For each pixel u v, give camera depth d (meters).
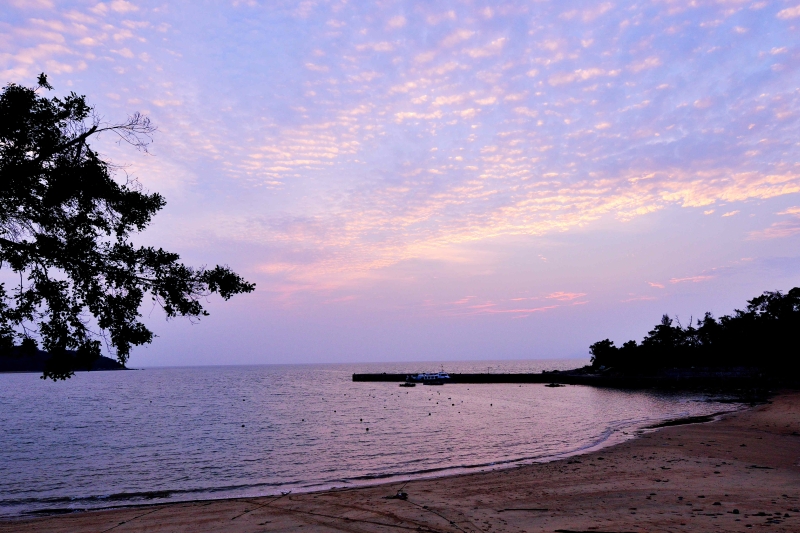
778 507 14.19
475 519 14.37
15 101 8.77
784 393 78.25
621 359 128.88
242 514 16.27
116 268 9.79
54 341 9.17
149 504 20.06
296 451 34.12
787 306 108.88
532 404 71.88
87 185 9.40
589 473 21.67
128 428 49.91
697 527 12.29
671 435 33.78
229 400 89.69
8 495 22.73
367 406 72.50
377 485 21.45
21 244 9.12
